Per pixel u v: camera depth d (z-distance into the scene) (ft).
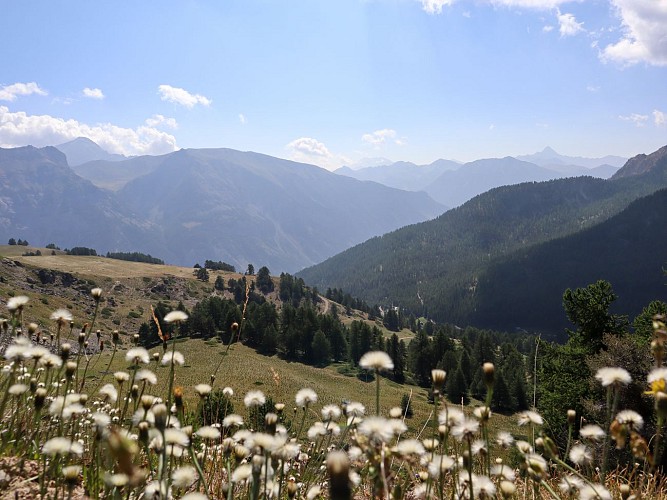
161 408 5.94
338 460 2.75
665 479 9.40
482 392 190.60
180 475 6.54
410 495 7.48
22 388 8.43
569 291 89.66
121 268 604.90
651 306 80.43
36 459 8.63
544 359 82.12
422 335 321.32
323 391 212.84
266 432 6.41
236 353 310.86
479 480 6.46
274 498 6.53
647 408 29.25
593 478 7.54
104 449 7.27
